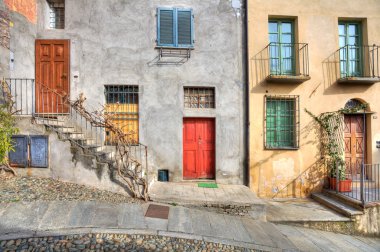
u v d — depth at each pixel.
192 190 6.45
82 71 7.19
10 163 5.63
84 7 7.24
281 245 4.51
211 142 7.48
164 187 6.56
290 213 6.20
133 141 7.12
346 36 8.04
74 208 4.51
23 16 6.73
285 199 7.38
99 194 5.30
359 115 8.01
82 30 7.22
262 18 7.57
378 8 7.97
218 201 5.64
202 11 7.48
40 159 5.63
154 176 6.98
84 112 6.52
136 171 5.89
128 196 5.55
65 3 7.21
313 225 5.82
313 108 7.69
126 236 3.91
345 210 6.07
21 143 5.64
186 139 7.42
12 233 3.59
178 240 4.04
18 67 6.61
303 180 7.59
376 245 5.39
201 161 7.46
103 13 7.27
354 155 7.91
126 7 7.30
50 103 7.18
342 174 7.24
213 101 7.54
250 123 7.44
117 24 7.28
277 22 7.91
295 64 7.81
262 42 7.56
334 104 7.74
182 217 4.89
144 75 7.26
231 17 7.53
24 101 6.84
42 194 4.84
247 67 7.45
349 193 6.93
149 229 4.19
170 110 7.26
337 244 5.07
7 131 5.00
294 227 5.68
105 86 7.30
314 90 7.69
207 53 7.43
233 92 7.44
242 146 7.43
